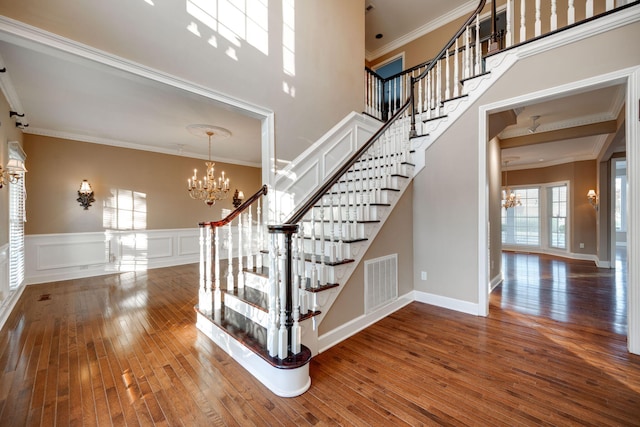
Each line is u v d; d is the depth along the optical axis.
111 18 2.28
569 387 1.83
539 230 8.38
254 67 3.22
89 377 1.99
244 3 3.16
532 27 4.54
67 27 2.09
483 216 3.11
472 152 3.18
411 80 3.79
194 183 5.65
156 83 2.55
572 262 6.68
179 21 2.66
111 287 4.48
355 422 1.55
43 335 2.69
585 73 2.46
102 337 2.64
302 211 2.16
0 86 2.98
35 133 4.69
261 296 2.70
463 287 3.26
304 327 2.18
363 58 4.76
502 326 2.83
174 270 5.83
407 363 2.15
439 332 2.70
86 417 1.60
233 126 4.65
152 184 6.06
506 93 2.93
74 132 4.95
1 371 2.07
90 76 2.96
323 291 2.37
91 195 5.24
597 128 4.61
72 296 3.98
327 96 4.08
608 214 6.03
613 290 4.18
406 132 3.67
